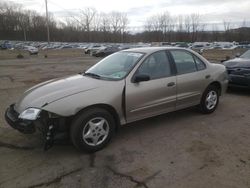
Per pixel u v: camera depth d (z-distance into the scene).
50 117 3.53
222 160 3.62
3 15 99.25
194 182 3.13
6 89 8.59
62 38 103.31
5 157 3.72
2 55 34.47
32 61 23.30
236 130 4.70
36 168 3.44
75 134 3.64
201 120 5.20
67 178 3.22
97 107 3.85
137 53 4.68
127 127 4.84
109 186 3.07
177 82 4.77
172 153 3.83
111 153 3.84
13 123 3.74
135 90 4.18
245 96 7.24
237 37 101.94
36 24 103.00
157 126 4.88
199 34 105.38
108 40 102.81
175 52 4.95
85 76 4.53
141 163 3.56
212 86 5.54
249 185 3.07
